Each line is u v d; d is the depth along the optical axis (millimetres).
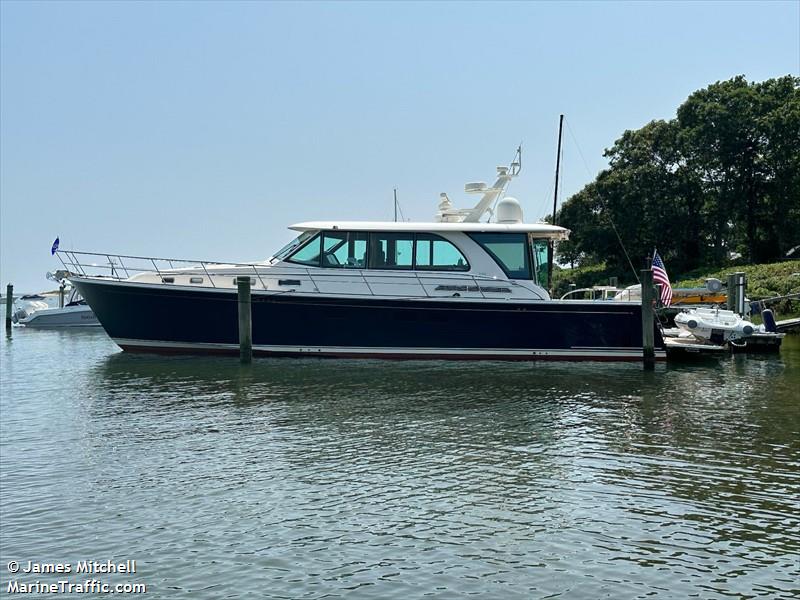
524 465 10977
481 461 11195
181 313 20906
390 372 18781
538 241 21578
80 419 14125
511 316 20703
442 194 22906
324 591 7176
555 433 12781
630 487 9977
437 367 19578
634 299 23344
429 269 20922
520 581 7324
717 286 28266
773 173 48594
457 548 8094
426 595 7066
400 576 7453
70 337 34906
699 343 22844
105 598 7148
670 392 16484
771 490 9812
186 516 9094
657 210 49875
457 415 14148
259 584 7340
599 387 17062
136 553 8094
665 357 21109
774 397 15914
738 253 54250
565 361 20812
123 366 19797
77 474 10758
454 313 20672
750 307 26859
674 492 9758
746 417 13961
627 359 20922
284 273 20875
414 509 9227
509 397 15844
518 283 20969
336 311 20656
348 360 20625
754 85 51500
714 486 9984
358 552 8016
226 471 10805
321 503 9469
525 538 8328
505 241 21062
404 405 15023
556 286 48812
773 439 12352
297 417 14039
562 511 9117
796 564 7656
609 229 50250
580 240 51719
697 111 50125
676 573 7469
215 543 8305
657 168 50656
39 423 13891
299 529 8648
